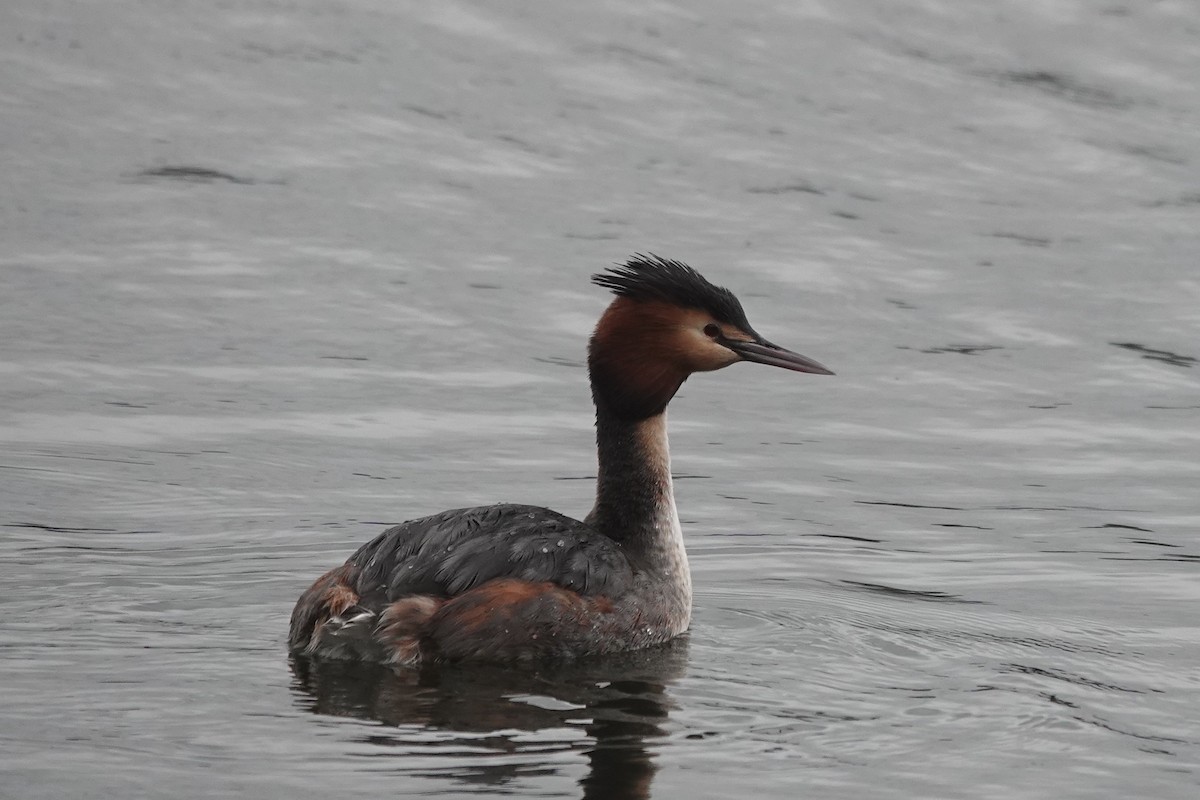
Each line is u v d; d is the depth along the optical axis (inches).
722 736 374.9
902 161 920.3
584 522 464.4
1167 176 918.4
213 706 379.9
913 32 1065.5
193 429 625.0
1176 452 641.6
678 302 466.0
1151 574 520.7
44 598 459.8
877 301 771.4
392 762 352.8
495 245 804.0
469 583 418.6
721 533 555.2
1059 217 869.2
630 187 871.7
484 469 603.8
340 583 423.5
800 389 700.7
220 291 745.0
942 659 437.1
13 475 574.2
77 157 858.1
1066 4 1109.1
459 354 708.7
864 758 365.4
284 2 1046.4
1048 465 627.2
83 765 344.2
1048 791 352.2
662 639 445.4
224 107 921.5
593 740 369.4
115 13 1013.8
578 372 700.0
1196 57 1054.4
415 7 1050.1
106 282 743.7
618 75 989.8
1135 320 764.6
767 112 961.5
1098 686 418.6
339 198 839.7
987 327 753.6
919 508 581.3
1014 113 979.9
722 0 1086.4
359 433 630.5
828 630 460.8
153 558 506.0
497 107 946.7
